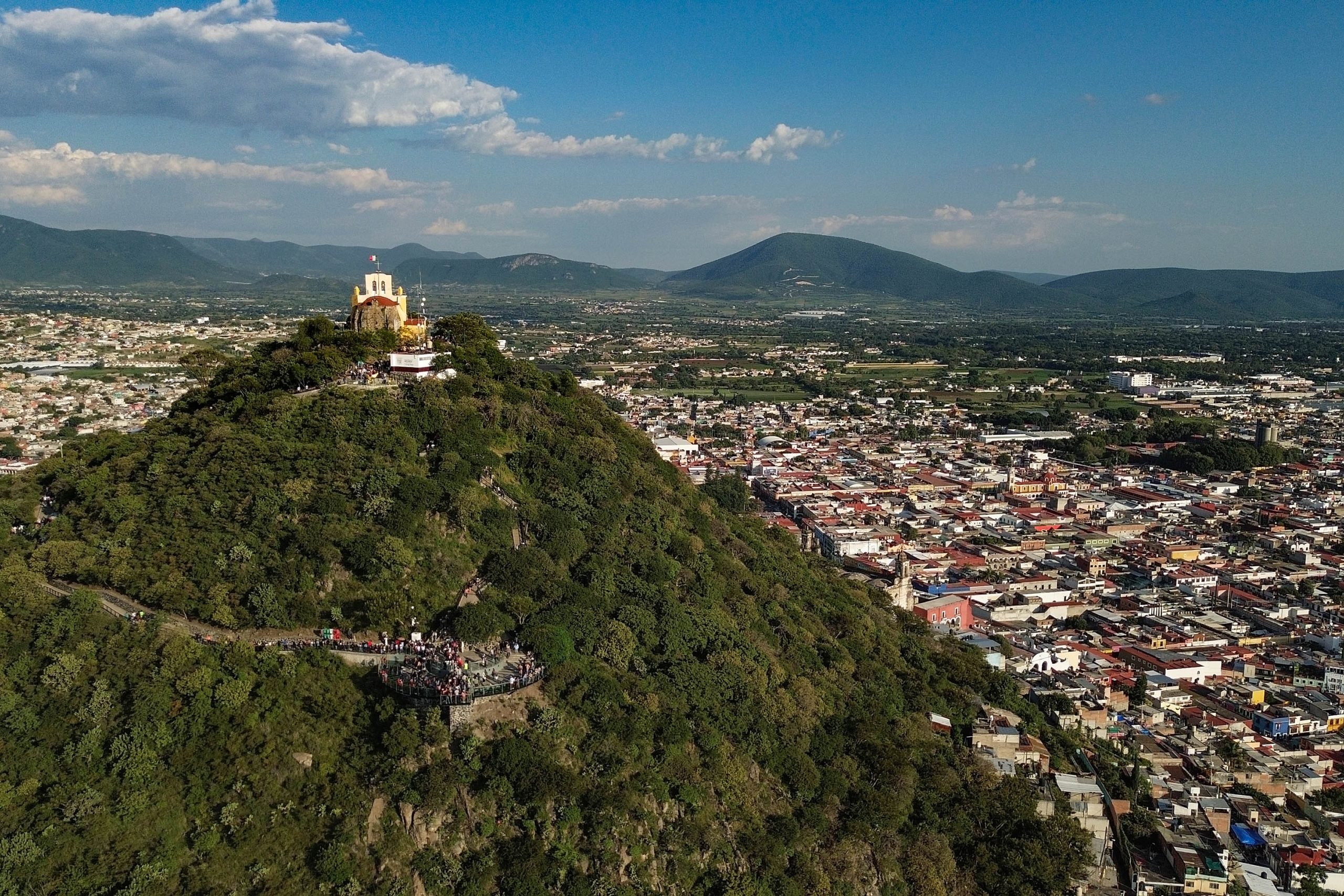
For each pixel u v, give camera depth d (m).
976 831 164.88
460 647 144.62
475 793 125.25
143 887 111.81
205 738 126.31
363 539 155.88
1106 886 160.25
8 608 139.12
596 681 143.50
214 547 152.75
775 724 162.00
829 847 148.12
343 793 122.81
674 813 136.38
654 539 199.38
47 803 117.94
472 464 184.88
